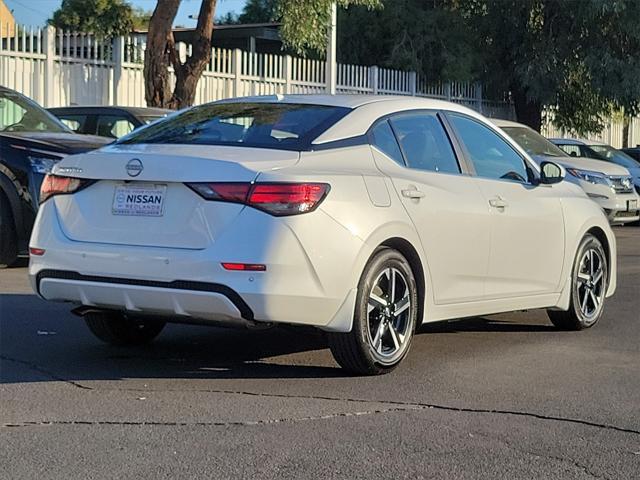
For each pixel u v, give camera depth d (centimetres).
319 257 547
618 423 520
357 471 436
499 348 716
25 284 927
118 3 2755
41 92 1648
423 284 626
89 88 1722
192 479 422
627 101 2483
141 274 553
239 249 535
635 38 2405
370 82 2294
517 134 1627
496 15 2553
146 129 658
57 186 600
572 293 774
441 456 459
